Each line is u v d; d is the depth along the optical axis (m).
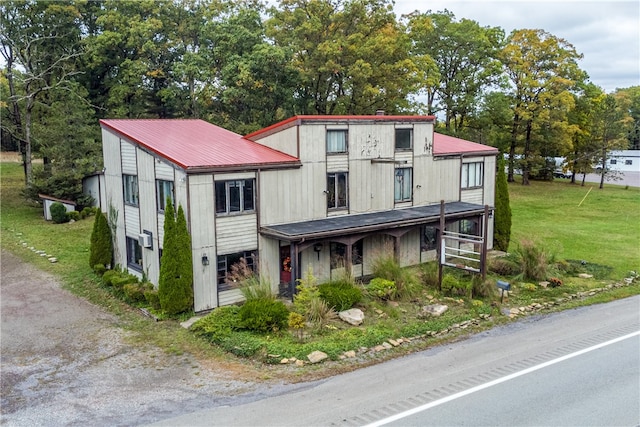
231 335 15.29
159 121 22.94
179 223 17.00
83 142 32.81
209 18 38.91
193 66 34.94
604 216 37.28
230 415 10.91
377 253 22.12
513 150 48.22
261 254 19.34
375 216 21.94
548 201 42.59
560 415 10.82
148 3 38.34
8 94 37.91
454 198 26.16
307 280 17.11
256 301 16.28
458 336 15.91
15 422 10.83
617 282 21.88
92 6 39.81
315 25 33.69
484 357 14.15
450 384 12.38
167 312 17.23
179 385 12.55
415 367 13.45
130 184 20.53
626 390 12.02
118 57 39.41
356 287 18.08
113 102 38.22
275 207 19.62
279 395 11.86
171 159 17.56
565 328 16.55
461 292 19.33
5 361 14.15
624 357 14.05
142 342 15.40
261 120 35.78
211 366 13.67
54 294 19.83
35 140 33.69
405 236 23.62
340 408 11.15
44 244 26.36
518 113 44.66
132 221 20.70
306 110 36.44
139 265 20.73
